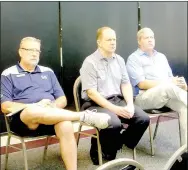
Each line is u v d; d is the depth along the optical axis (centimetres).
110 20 370
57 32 343
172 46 414
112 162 158
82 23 355
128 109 236
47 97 241
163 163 258
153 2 394
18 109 212
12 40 317
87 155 271
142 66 288
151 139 274
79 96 253
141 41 290
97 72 248
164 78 293
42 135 217
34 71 244
